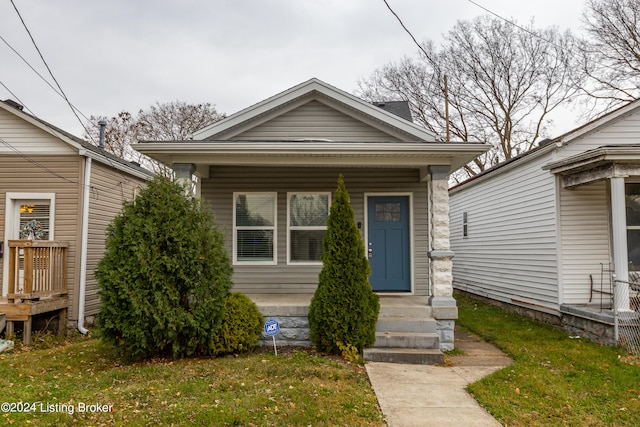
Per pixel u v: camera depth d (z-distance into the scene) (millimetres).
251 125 8891
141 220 6105
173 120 24719
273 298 8266
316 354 6637
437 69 22812
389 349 6613
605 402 4840
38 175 9383
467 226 14688
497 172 11852
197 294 6180
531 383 5348
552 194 9062
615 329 7125
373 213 9141
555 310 8930
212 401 4430
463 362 6496
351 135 8867
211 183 9062
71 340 8492
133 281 5969
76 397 4574
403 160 7539
